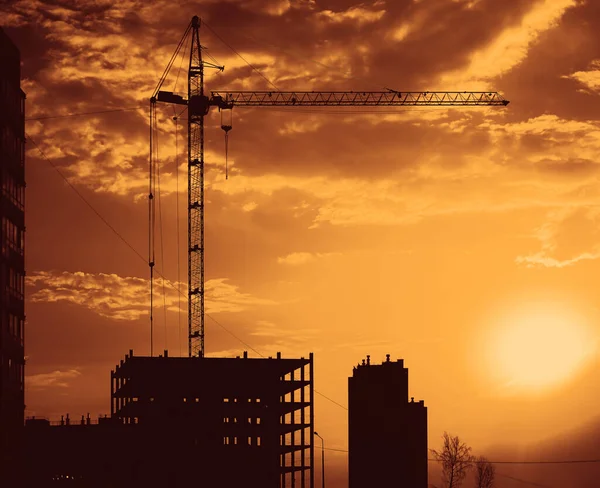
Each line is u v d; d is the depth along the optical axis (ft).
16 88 533.96
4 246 506.89
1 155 506.48
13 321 520.83
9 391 510.99
